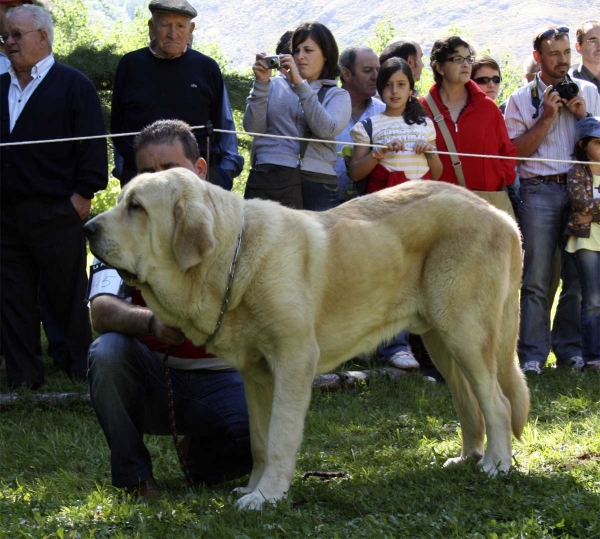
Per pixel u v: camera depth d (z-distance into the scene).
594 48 8.99
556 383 7.37
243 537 3.73
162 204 4.20
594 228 8.05
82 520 4.12
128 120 7.32
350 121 8.29
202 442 4.96
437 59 7.56
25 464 5.45
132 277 4.33
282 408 4.32
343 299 4.61
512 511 4.04
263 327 4.35
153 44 7.39
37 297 7.45
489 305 4.81
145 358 4.61
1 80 7.20
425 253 4.84
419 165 7.21
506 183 7.67
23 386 7.10
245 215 4.41
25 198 7.13
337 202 7.51
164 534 3.89
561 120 8.07
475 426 5.07
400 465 5.13
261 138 7.31
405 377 7.55
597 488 4.32
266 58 7.05
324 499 4.35
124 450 4.47
